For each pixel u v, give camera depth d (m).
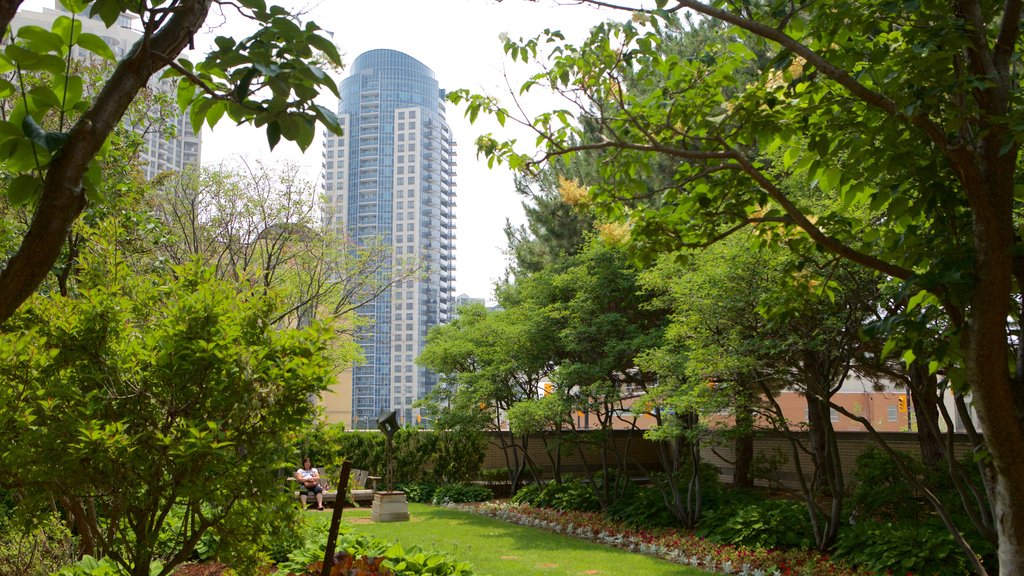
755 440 19.19
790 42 3.50
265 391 4.23
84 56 8.52
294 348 4.57
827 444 9.23
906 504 10.09
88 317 4.40
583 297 13.03
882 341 7.78
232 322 4.54
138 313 4.85
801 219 3.89
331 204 17.08
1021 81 4.32
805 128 4.14
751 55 4.18
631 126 4.55
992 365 3.17
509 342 14.73
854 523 9.67
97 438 3.88
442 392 17.09
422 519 14.30
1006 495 3.28
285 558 7.95
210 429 4.12
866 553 8.42
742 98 4.11
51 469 4.07
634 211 4.71
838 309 7.77
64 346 4.34
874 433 7.13
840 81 3.42
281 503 4.37
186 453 3.90
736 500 12.18
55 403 4.14
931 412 9.38
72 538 6.47
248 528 4.48
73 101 1.91
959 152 3.18
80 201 1.68
